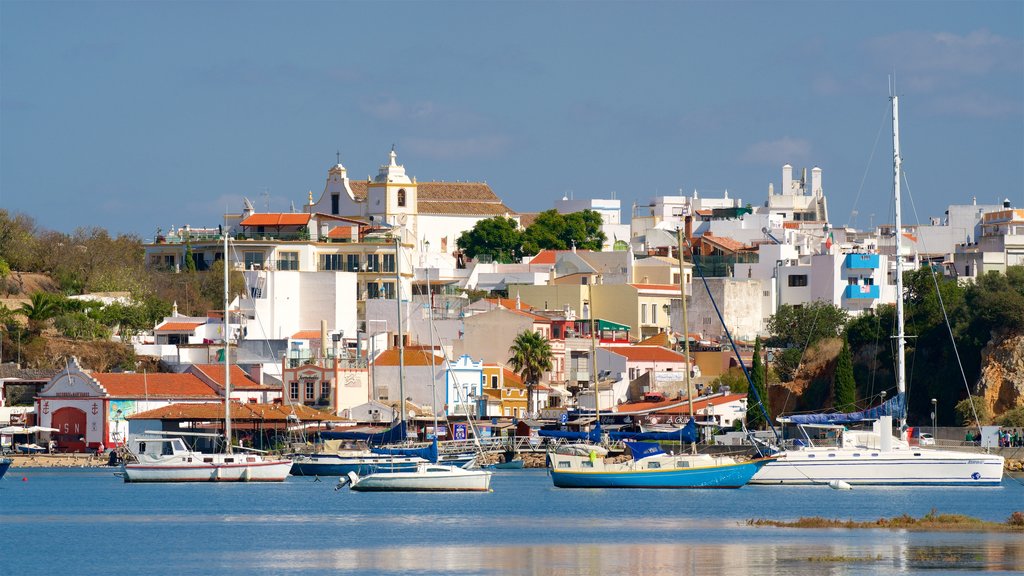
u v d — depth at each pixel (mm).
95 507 174750
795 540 137875
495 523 155625
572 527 151000
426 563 126562
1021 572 117750
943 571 118375
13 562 129000
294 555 131875
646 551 131875
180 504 178000
